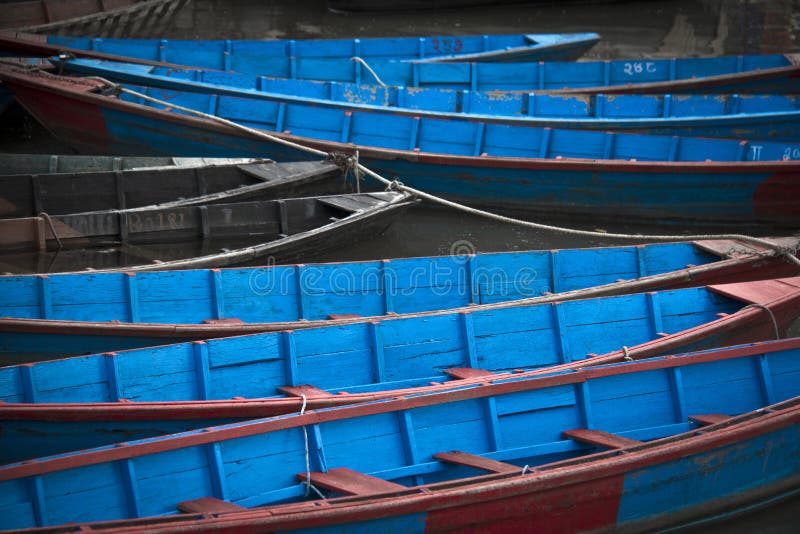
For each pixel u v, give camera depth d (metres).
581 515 7.46
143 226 12.35
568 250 11.60
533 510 7.19
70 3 22.55
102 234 12.15
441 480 7.91
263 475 7.23
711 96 17.03
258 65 19.11
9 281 9.28
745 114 15.71
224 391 8.61
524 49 20.25
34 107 15.41
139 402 7.63
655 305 10.39
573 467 7.22
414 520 6.73
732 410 9.08
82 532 5.67
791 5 28.23
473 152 15.49
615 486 7.48
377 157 14.58
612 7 27.67
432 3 26.73
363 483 7.09
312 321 9.70
